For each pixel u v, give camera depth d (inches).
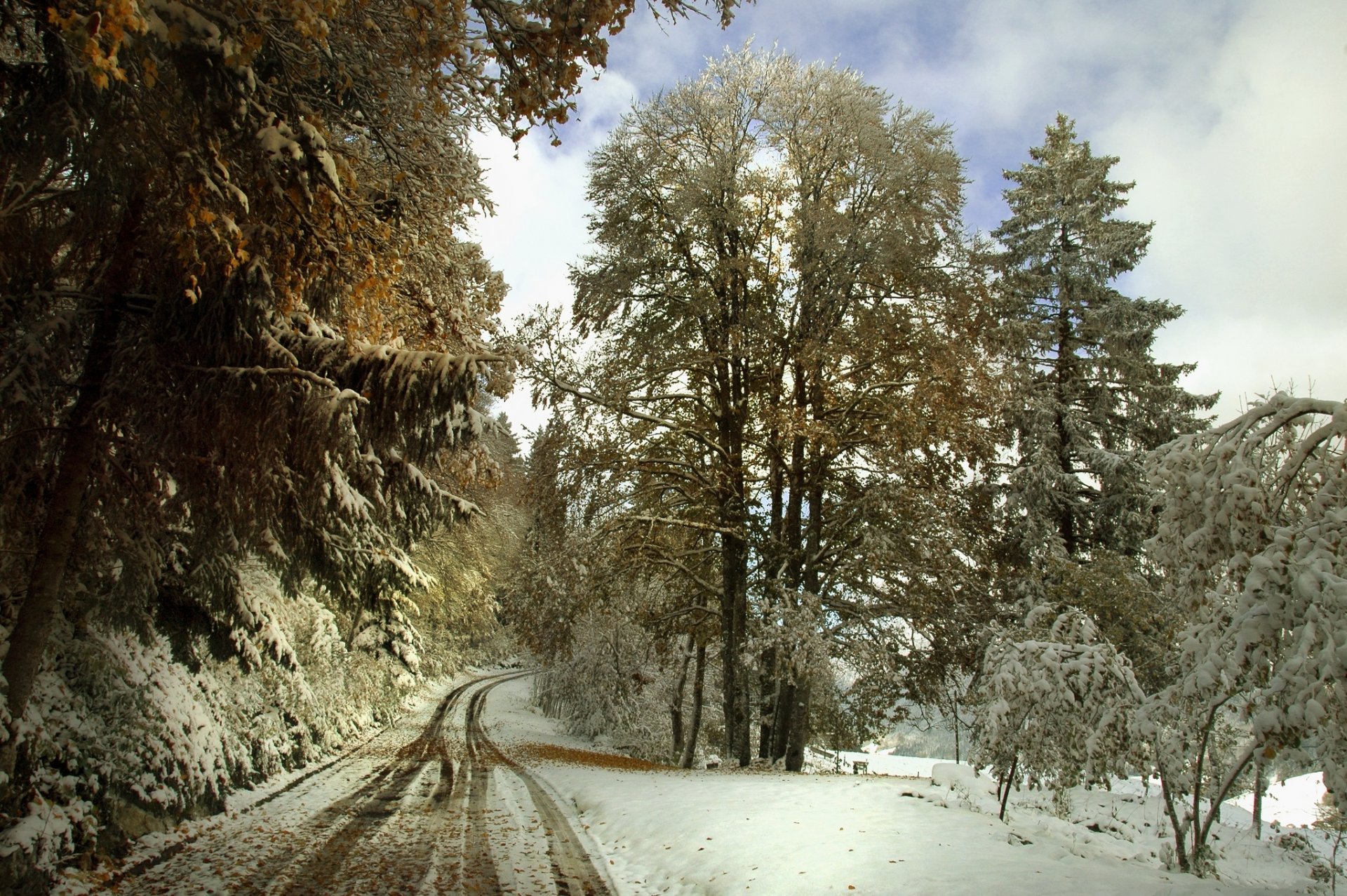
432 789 512.4
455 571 1144.8
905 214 639.8
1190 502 222.1
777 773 613.6
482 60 249.6
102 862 260.4
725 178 696.4
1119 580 618.8
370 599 448.5
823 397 697.6
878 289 677.9
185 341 248.5
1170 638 395.5
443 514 369.7
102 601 321.1
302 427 251.6
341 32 247.1
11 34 209.6
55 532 253.4
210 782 367.6
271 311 261.3
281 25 221.0
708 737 1198.9
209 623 409.1
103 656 322.3
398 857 307.1
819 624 636.1
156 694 356.5
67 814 259.0
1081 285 886.4
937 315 666.8
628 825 391.5
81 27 148.9
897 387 684.7
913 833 305.9
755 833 329.7
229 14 191.0
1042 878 229.8
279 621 500.7
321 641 688.4
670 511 779.4
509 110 231.6
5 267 236.8
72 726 286.2
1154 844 364.2
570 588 729.6
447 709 1387.8
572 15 209.6
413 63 240.1
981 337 672.4
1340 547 188.9
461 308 418.9
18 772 252.8
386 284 297.0
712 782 511.2
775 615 631.8
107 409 253.6
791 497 739.4
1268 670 198.7
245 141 212.1
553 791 546.9
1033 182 943.7
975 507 708.0
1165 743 282.8
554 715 1660.9
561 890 275.0
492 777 601.6
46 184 229.9
